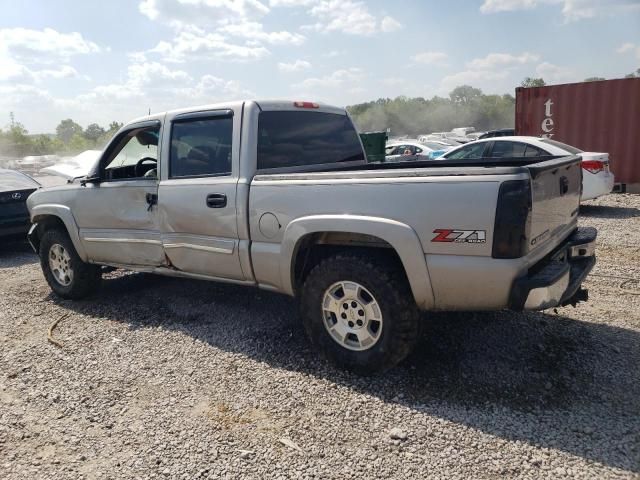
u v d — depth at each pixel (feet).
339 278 12.03
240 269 14.05
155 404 11.59
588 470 8.70
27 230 29.35
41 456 9.96
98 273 19.13
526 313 15.49
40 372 13.43
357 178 11.66
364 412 10.78
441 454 9.34
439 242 10.72
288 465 9.27
